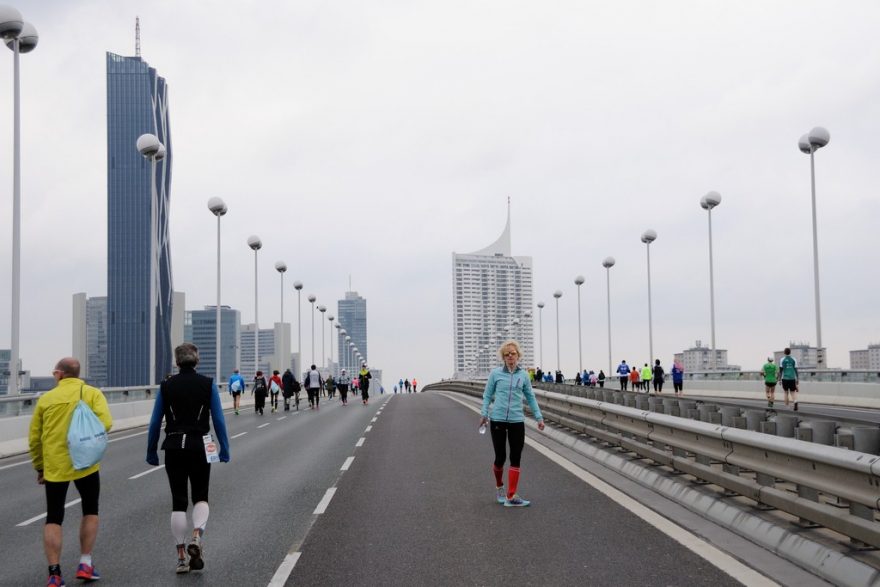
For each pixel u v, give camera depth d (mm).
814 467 6379
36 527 9445
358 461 14719
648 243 58094
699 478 9039
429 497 10367
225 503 10398
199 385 7285
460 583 6273
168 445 7074
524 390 9844
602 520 8477
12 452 18656
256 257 52531
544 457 14297
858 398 29953
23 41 25141
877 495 5430
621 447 12992
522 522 8531
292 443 18922
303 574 6699
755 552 6844
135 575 6875
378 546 7641
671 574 6270
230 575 6754
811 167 39688
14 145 24000
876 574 5387
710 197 49781
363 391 40688
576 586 6055
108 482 12961
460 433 20141
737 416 8289
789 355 27312
